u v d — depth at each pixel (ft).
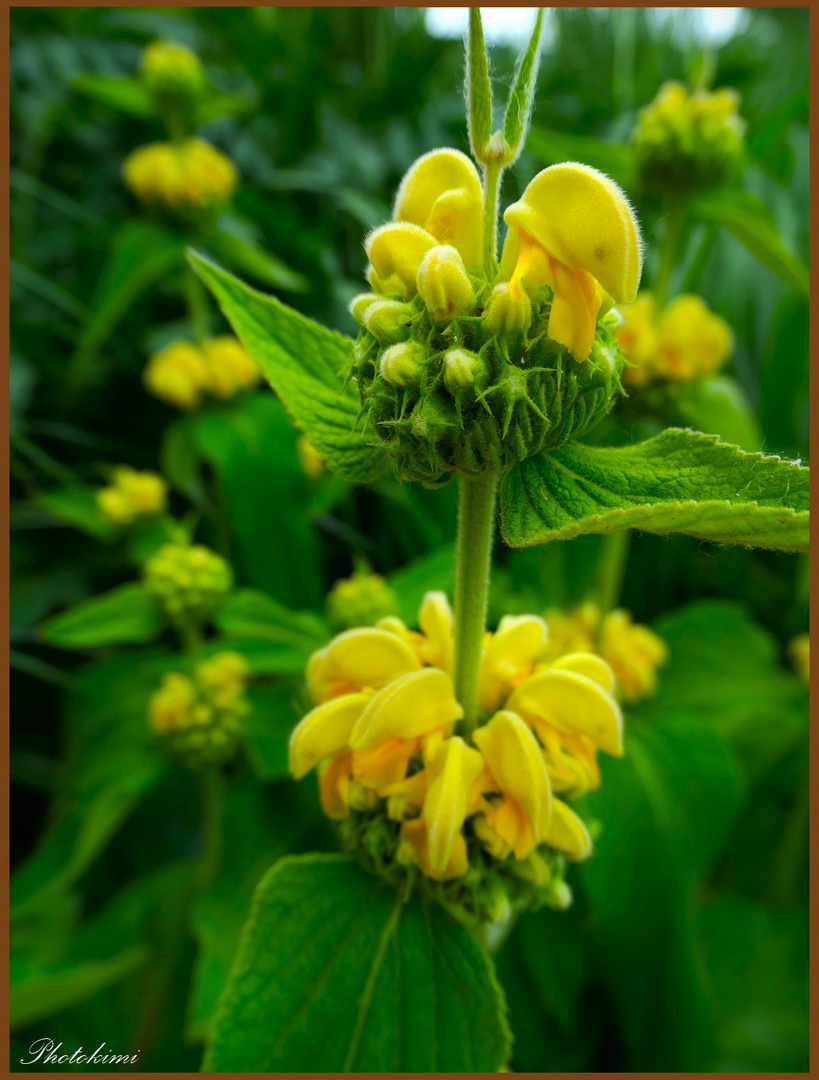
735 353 2.35
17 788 1.94
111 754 1.69
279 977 0.91
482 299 0.78
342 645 0.91
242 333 0.88
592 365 0.78
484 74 0.80
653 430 1.79
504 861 0.91
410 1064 0.90
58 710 2.01
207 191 1.78
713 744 1.50
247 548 1.72
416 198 0.85
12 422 1.94
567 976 1.43
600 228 0.76
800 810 1.72
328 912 0.93
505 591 1.68
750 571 2.19
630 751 1.49
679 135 1.37
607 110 2.68
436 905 0.93
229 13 2.90
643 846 1.38
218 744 1.45
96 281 2.31
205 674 1.47
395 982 0.91
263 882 0.93
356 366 0.81
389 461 0.86
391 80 2.62
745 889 1.81
